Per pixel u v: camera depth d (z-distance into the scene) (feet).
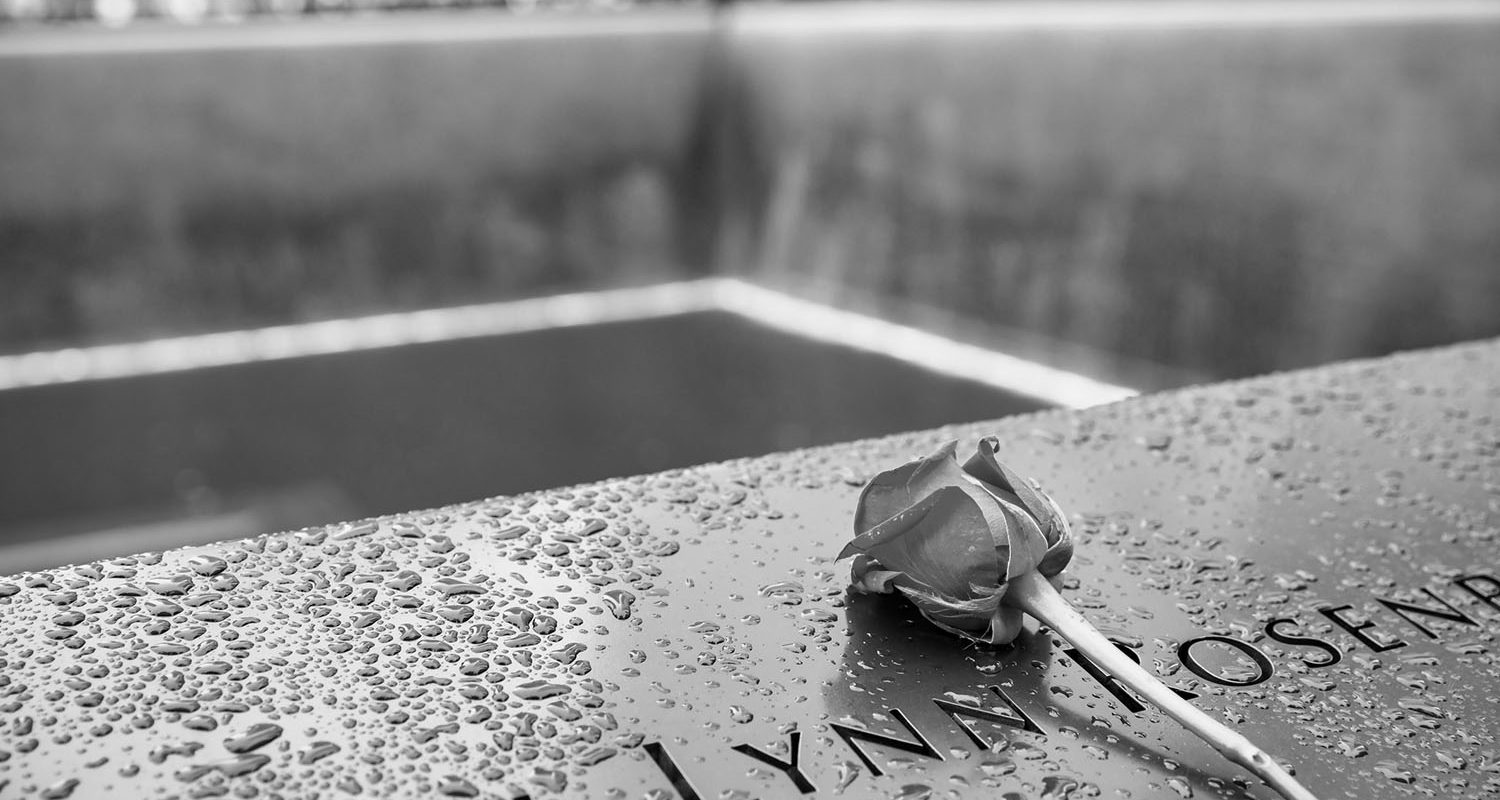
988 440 1.57
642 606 1.63
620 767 1.31
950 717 1.43
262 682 1.43
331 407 8.11
